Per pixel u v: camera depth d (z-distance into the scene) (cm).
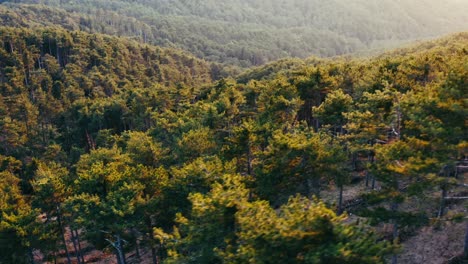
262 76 12575
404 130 2464
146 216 2808
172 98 7056
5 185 4453
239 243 1628
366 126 2823
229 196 1662
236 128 3225
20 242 2789
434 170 1759
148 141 3778
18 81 9769
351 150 2858
